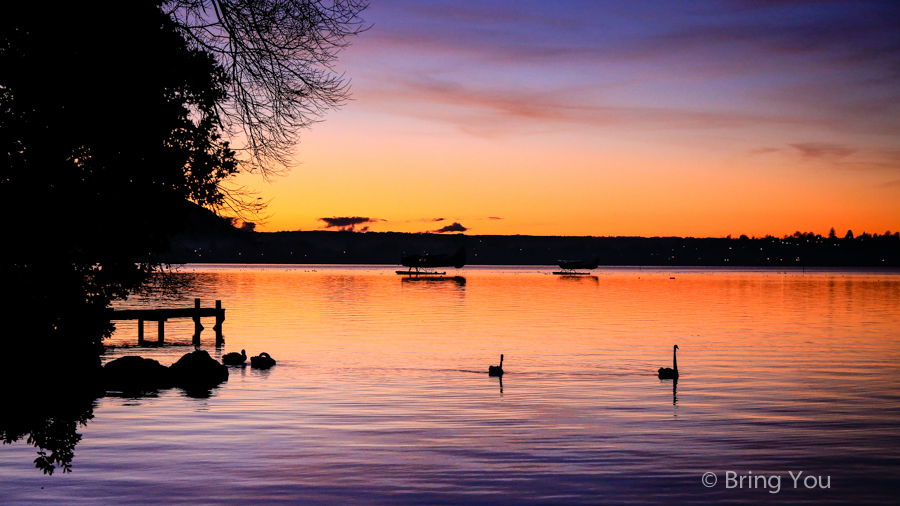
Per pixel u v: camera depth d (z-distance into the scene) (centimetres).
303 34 1075
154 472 1317
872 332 4378
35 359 865
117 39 880
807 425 1756
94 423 1748
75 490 1207
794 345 3619
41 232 847
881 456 1466
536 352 3272
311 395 2175
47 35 840
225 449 1492
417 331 4291
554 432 1670
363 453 1470
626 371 2708
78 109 859
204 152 966
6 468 1327
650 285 13650
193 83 965
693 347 3509
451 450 1499
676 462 1414
